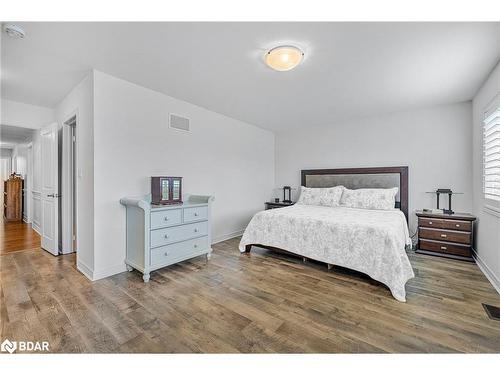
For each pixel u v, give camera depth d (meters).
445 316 1.81
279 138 5.46
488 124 2.65
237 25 1.75
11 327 1.66
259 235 3.31
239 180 4.52
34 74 2.54
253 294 2.18
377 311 1.89
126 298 2.08
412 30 1.79
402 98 3.31
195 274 2.64
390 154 4.07
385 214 3.25
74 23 1.70
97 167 2.47
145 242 2.45
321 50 2.07
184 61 2.27
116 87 2.62
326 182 4.70
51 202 3.25
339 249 2.62
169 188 2.92
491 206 2.50
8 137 5.33
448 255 3.17
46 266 2.83
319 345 1.50
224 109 3.81
